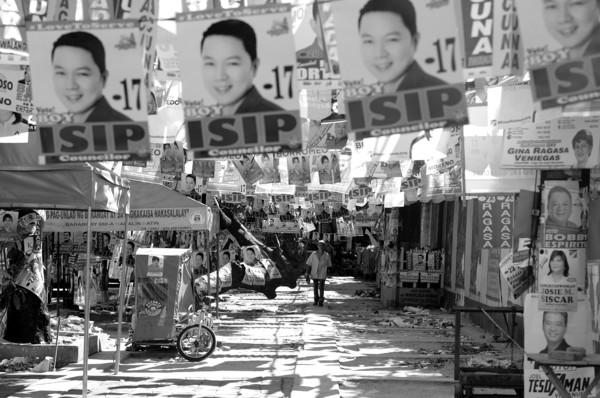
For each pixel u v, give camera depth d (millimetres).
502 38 6570
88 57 6582
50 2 7555
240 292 34094
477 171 10586
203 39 6371
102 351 15562
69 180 10391
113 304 22641
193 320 15453
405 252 27016
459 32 6629
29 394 11516
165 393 11953
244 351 16172
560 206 8641
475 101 10289
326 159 17016
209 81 6363
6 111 9969
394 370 13852
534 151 8508
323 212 43906
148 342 15227
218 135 6363
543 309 8500
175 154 15125
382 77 6125
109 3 7367
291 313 24781
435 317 23391
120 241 19938
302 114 11281
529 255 9367
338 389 12164
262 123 6344
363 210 35062
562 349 8445
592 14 5688
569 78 5703
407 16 6109
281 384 12766
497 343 17297
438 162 12953
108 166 12781
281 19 6340
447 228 26359
